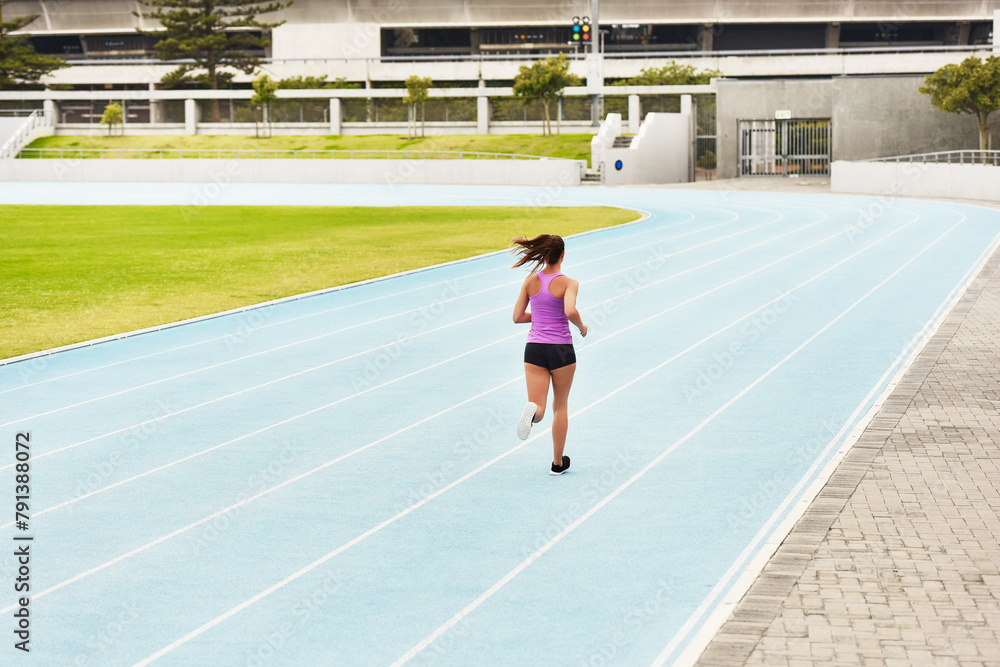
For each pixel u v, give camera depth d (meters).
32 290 19.03
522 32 98.38
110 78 87.25
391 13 94.06
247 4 90.75
